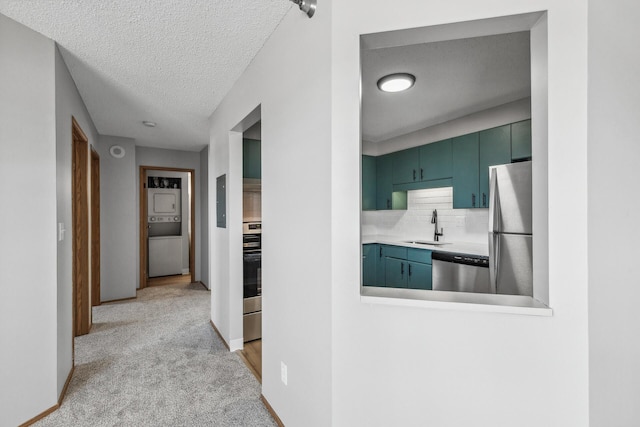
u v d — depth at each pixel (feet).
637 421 4.09
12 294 5.77
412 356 4.13
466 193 10.72
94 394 6.86
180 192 22.03
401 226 14.52
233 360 8.55
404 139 13.32
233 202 9.31
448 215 12.50
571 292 3.65
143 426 5.82
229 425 5.89
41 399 6.10
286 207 5.74
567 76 3.67
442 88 8.63
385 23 4.17
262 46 6.75
